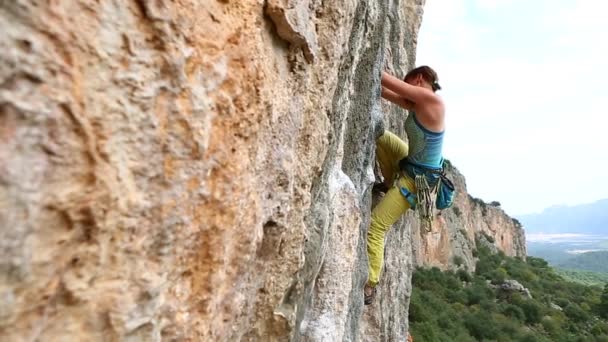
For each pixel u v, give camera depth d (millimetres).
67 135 820
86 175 865
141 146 987
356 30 2430
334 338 2699
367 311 4605
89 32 859
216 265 1280
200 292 1252
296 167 1873
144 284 1023
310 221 2240
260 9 1394
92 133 869
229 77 1247
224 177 1265
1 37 709
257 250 1587
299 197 1904
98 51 878
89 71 862
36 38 762
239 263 1432
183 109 1084
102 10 886
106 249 927
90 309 906
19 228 739
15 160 730
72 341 876
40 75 767
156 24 1000
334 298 2773
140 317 1017
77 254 872
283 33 1548
